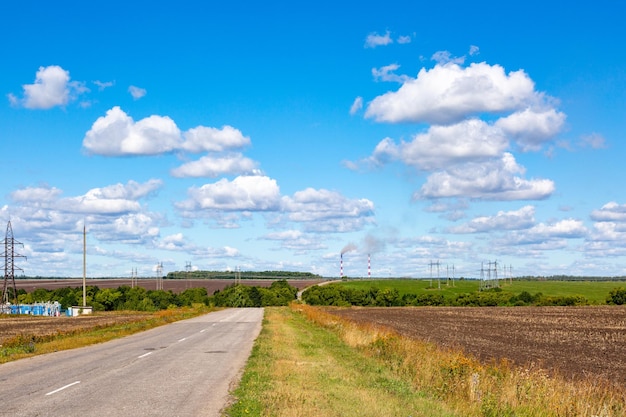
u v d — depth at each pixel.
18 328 55.22
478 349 37.62
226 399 15.35
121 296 133.50
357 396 16.41
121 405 14.35
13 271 104.88
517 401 16.45
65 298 126.75
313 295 158.00
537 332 53.38
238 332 45.81
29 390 16.66
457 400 17.12
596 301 133.38
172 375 20.22
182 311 95.88
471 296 146.25
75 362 24.44
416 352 27.16
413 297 157.00
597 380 24.94
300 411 13.62
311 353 28.95
